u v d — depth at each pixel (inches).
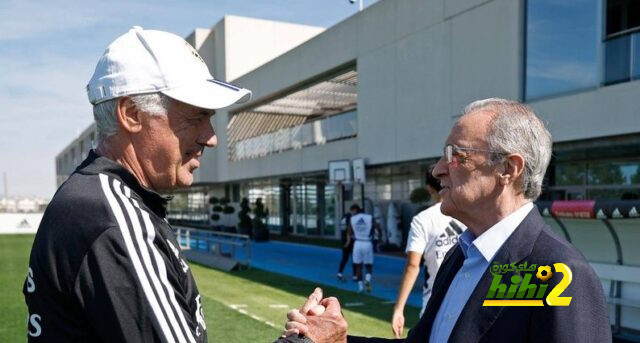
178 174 52.9
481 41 437.1
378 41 581.9
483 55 435.2
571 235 238.7
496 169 58.1
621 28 344.5
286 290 360.5
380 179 708.7
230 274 447.5
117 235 43.6
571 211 224.1
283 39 1107.9
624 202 203.0
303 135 779.4
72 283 42.6
